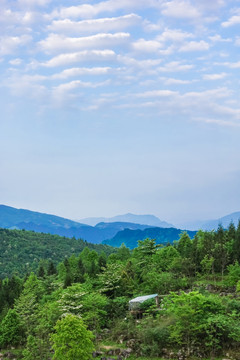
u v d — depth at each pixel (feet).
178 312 191.62
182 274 301.02
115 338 230.27
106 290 286.46
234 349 185.88
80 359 185.88
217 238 351.87
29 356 213.66
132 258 396.98
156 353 200.95
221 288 265.13
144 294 280.31
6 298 352.69
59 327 190.70
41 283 353.51
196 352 190.29
